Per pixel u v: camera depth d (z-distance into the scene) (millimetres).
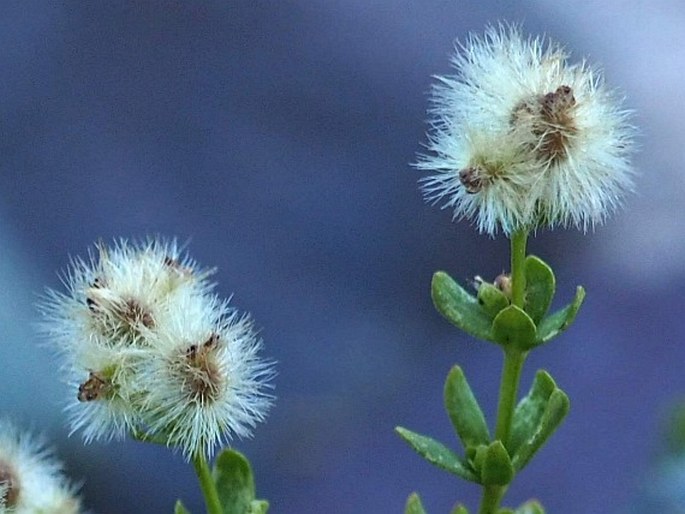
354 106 244
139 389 134
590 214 137
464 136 136
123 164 240
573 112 135
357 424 235
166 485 213
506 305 138
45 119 240
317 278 237
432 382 238
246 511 138
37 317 212
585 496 220
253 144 242
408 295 240
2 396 206
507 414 139
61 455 207
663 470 200
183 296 137
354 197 241
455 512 141
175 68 244
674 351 241
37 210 234
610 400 234
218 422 135
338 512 226
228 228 238
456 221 238
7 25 243
